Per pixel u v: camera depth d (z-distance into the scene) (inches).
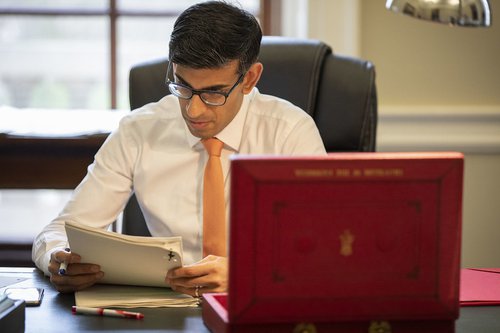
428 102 128.9
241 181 56.4
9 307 60.4
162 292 74.6
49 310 69.6
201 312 69.3
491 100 128.6
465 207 130.6
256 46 83.6
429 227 58.9
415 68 128.3
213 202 85.7
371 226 58.3
